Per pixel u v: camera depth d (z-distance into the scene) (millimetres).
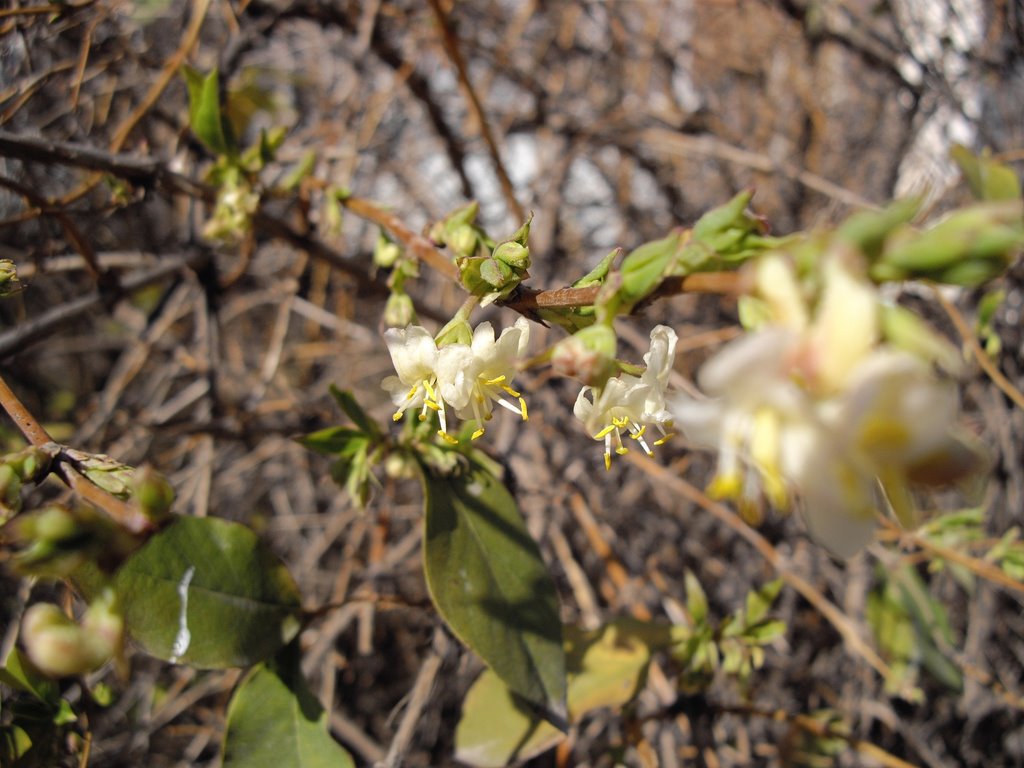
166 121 246
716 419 71
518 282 104
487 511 143
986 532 273
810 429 68
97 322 320
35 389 322
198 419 268
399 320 151
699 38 383
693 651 174
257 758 128
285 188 177
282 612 135
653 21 353
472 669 262
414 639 301
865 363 64
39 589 213
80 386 356
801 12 343
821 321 66
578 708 169
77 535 72
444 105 332
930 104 326
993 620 296
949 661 233
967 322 281
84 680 157
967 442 67
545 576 142
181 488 289
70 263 211
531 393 240
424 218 339
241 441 280
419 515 265
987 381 286
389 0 306
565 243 349
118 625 76
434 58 345
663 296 82
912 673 248
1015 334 288
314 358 359
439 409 113
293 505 363
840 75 384
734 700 272
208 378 237
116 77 249
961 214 66
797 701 296
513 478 174
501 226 335
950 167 318
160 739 293
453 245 142
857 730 279
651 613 277
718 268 80
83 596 109
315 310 285
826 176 371
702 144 297
